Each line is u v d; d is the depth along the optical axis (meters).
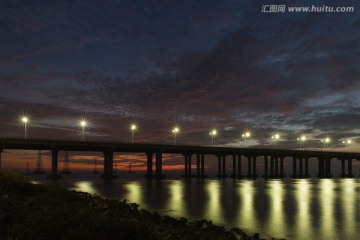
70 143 110.19
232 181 127.75
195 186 87.75
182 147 138.38
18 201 20.22
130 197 53.81
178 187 82.50
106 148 123.25
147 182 110.44
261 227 28.86
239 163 167.25
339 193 67.69
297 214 36.94
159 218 28.36
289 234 26.16
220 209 40.25
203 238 20.28
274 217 34.50
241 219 32.94
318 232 26.98
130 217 24.59
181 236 20.19
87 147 118.94
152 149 133.88
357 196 60.53
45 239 12.20
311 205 45.78
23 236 12.16
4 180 24.64
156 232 19.19
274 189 78.25
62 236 12.42
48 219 13.35
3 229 13.38
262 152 167.62
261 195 60.56
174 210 38.69
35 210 18.08
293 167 195.62
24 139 101.44
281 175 190.38
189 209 39.84
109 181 113.50
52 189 27.69
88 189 70.06
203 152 157.25
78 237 12.52
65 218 13.84
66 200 25.97
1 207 17.36
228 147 154.12
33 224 12.94
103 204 28.78
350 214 37.34
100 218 14.36
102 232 13.23
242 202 48.19
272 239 23.89
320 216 35.59
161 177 139.75
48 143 106.00
